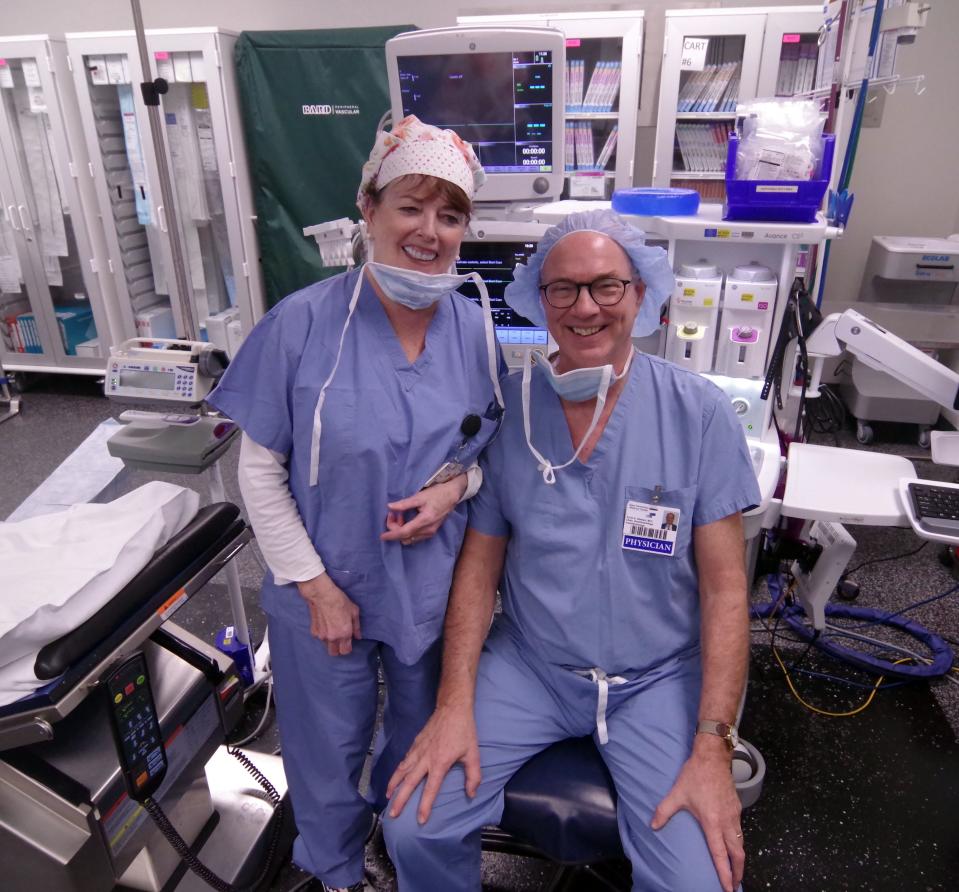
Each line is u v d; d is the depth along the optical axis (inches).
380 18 157.8
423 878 47.0
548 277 48.6
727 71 141.4
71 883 44.4
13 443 144.4
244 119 147.3
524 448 52.4
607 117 144.3
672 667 52.5
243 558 106.5
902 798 68.5
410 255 48.1
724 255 68.7
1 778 43.8
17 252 155.7
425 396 49.1
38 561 45.1
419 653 52.0
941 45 142.5
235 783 66.8
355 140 146.9
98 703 49.3
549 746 51.8
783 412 77.4
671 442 50.6
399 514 48.1
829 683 82.3
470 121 75.7
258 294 158.7
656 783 46.6
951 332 133.5
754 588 96.8
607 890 59.5
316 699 52.5
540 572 51.8
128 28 165.0
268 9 159.5
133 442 65.7
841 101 88.7
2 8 167.5
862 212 157.2
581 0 151.7
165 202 68.1
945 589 98.3
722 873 42.3
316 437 46.5
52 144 146.7
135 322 161.6
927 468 131.5
